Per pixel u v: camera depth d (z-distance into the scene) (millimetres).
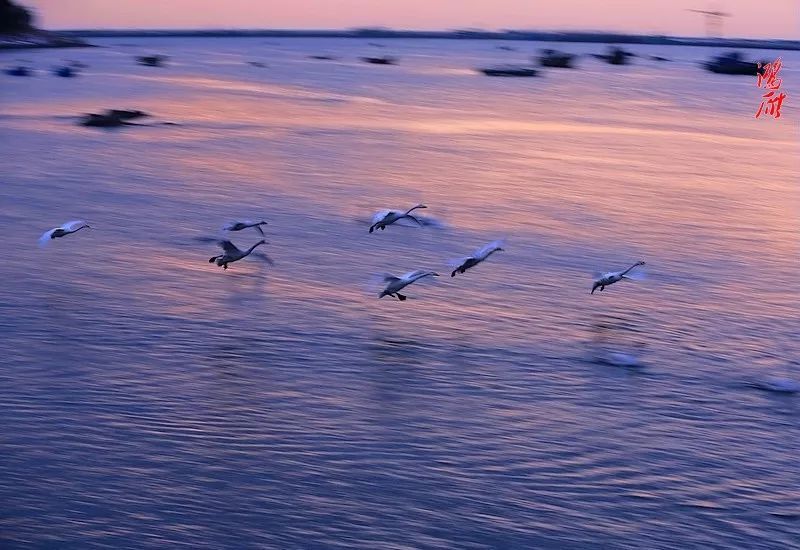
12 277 31422
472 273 33438
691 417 22859
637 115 92812
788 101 112312
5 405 22266
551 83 137250
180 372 24469
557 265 34875
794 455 21172
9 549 17203
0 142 60719
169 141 63500
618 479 19938
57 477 19406
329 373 24703
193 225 38969
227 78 131250
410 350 26234
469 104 100375
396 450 20828
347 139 66875
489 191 48062
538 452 20938
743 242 39156
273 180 49312
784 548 17875
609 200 46719
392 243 37000
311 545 17562
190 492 19062
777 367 25859
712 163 61656
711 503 19219
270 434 21359
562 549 17625
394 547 17547
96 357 25156
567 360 26000
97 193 44781
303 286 31312
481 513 18578
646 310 30312
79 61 167375
